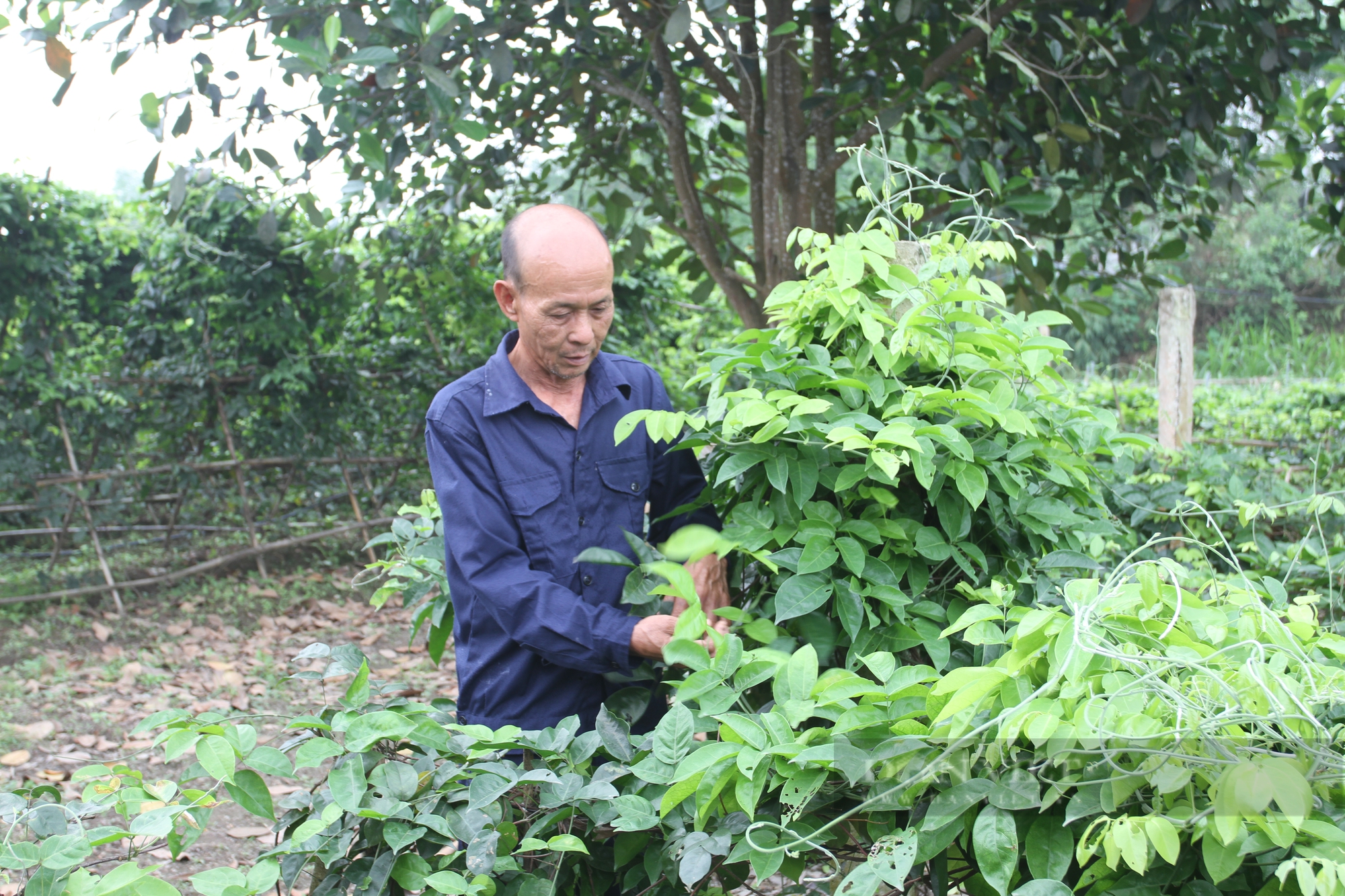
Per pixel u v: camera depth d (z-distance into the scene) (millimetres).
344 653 1478
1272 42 3691
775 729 1223
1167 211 4871
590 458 1756
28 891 1200
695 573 1637
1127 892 1057
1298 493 3586
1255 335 15664
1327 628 1646
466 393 1720
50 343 5957
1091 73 4148
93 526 5859
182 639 5238
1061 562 1639
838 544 1543
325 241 5043
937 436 1486
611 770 1318
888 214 1890
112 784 1372
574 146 4793
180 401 6379
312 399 6746
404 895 1354
